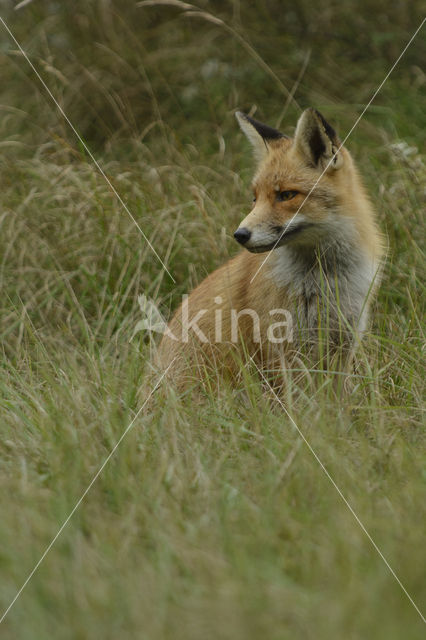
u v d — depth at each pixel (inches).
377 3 943.7
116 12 947.3
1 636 242.1
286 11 964.0
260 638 228.5
